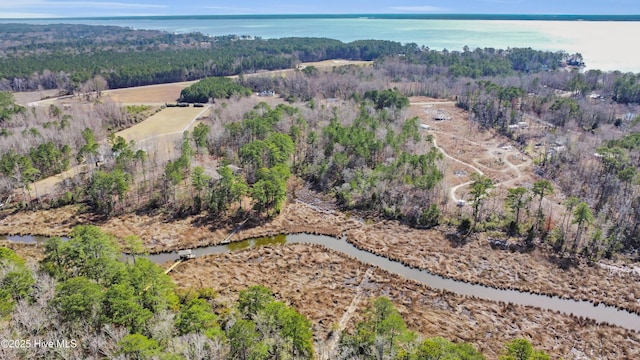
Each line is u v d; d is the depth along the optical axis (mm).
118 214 84375
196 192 90000
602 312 58594
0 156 97250
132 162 93938
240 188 84062
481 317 56781
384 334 41906
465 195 91188
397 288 62875
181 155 99812
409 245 75125
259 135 111125
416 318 56281
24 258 67562
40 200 87688
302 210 88312
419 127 130375
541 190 76500
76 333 42656
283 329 43062
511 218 79625
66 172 98938
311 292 61906
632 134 111188
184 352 39219
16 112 129875
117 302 42938
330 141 108062
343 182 98250
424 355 37281
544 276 66000
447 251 72938
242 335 40281
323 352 48656
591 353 50625
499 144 125500
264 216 84750
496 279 65500
